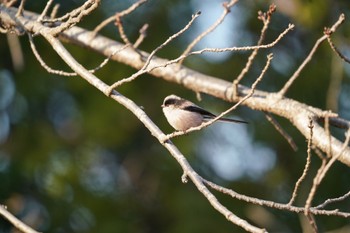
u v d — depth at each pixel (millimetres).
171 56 16219
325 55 16438
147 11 17000
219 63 16531
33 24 8430
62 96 17422
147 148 17906
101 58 16328
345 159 7859
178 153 6746
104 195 17141
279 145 16516
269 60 6387
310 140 6023
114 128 16812
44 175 16609
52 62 16828
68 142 17281
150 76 16953
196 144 16250
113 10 16641
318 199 15992
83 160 17016
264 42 17125
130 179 17828
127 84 16562
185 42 16734
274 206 6102
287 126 16375
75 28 10641
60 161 16859
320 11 14656
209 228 15727
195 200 16328
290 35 17234
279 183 16391
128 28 16766
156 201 17234
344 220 15727
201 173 16500
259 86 16641
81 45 10523
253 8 16719
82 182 16938
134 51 10141
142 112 7141
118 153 18141
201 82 9727
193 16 6961
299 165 16281
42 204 16828
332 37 14898
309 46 16734
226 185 16453
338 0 14914
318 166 16094
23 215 16547
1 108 17234
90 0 7789
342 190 16109
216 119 6555
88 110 16812
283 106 8859
